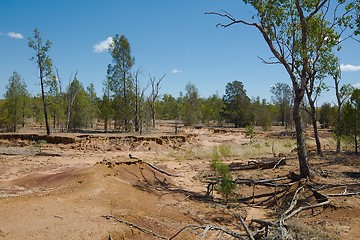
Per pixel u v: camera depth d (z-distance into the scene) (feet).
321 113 204.95
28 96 155.53
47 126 111.04
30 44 108.88
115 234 27.30
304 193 45.34
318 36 52.95
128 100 143.54
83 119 151.94
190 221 37.19
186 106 214.28
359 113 78.43
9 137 105.81
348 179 51.42
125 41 141.69
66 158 83.87
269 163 67.05
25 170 63.67
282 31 53.36
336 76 80.84
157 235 30.04
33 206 31.35
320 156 76.07
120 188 41.73
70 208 31.68
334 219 36.55
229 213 41.70
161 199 43.45
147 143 108.68
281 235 26.13
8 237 23.91
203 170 68.69
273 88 232.94
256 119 209.97
